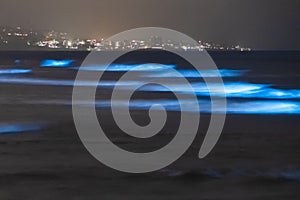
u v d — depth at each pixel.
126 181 10.01
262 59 120.56
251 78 53.25
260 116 22.56
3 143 14.78
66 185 9.60
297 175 10.55
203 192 9.16
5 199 8.60
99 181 9.98
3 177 10.22
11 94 34.69
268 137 16.38
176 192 9.18
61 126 18.84
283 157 12.77
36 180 9.98
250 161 12.22
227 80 50.34
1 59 118.56
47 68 77.75
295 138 16.12
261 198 8.77
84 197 8.80
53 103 28.38
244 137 16.36
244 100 30.72
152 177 10.41
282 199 8.73
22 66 84.38
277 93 35.94
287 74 60.94
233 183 9.87
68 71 69.12
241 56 149.38
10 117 21.75
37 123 19.77
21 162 11.86
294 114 23.42
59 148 13.95
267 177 10.37
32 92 36.41
